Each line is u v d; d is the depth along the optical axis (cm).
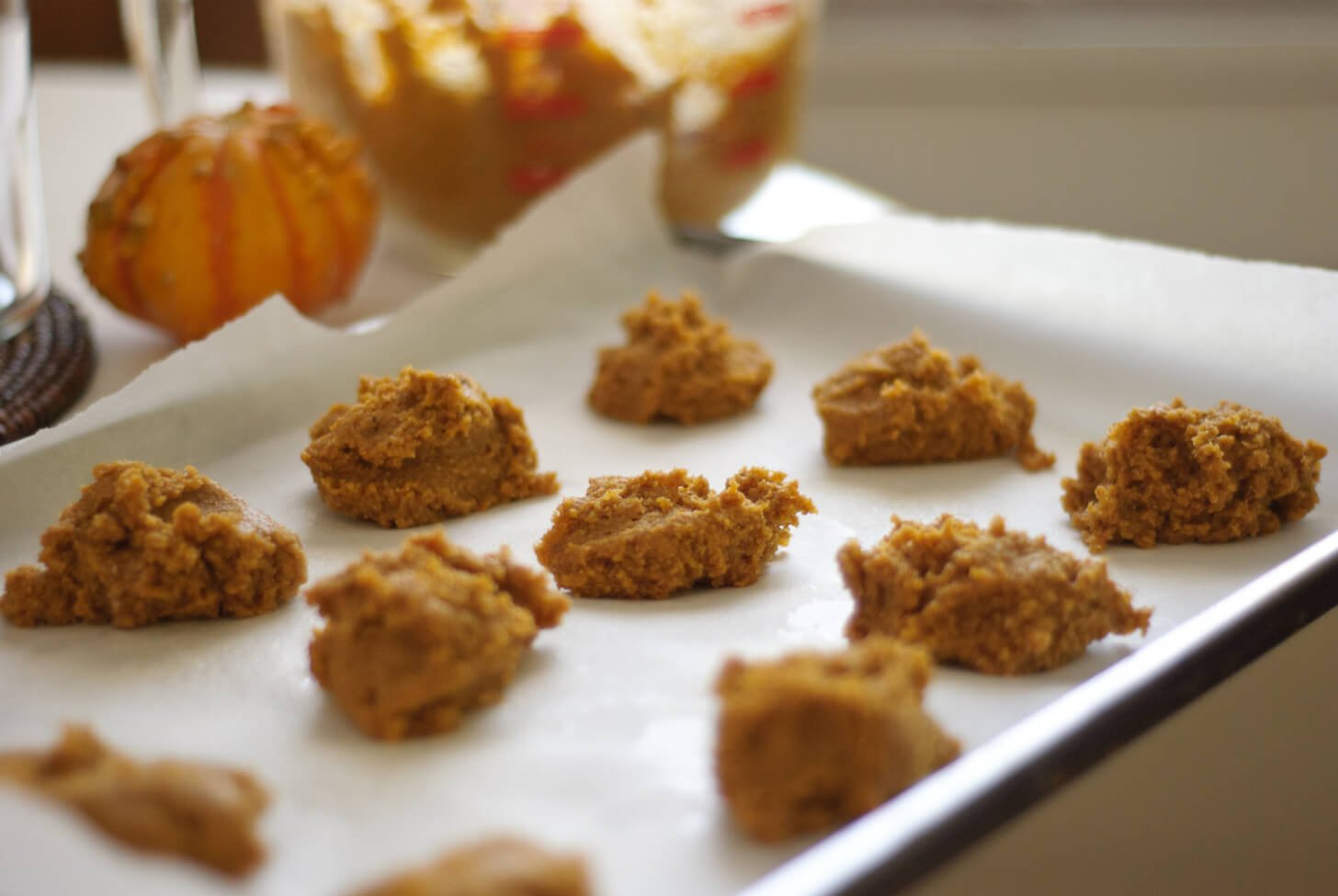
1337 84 78
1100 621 36
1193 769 33
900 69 81
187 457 43
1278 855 35
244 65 83
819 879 28
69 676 35
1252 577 38
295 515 42
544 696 34
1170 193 81
